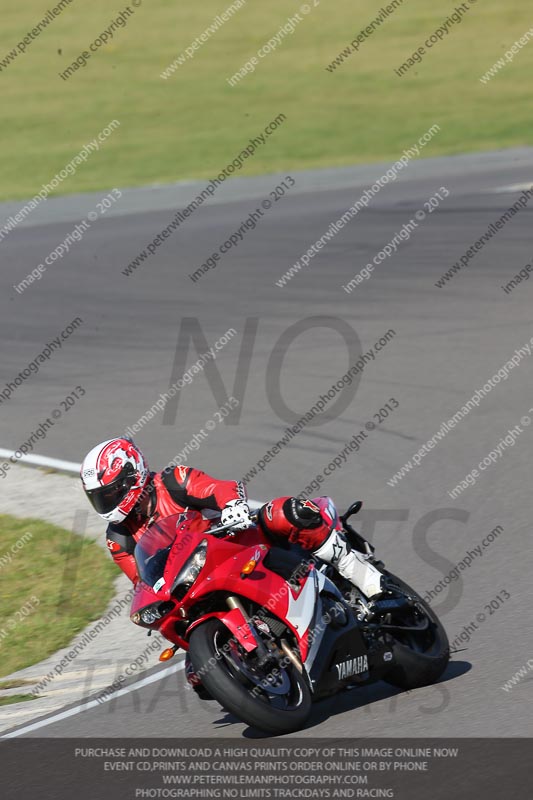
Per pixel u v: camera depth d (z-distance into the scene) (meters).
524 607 24.61
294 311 57.22
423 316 53.84
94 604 30.00
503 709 19.67
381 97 138.12
